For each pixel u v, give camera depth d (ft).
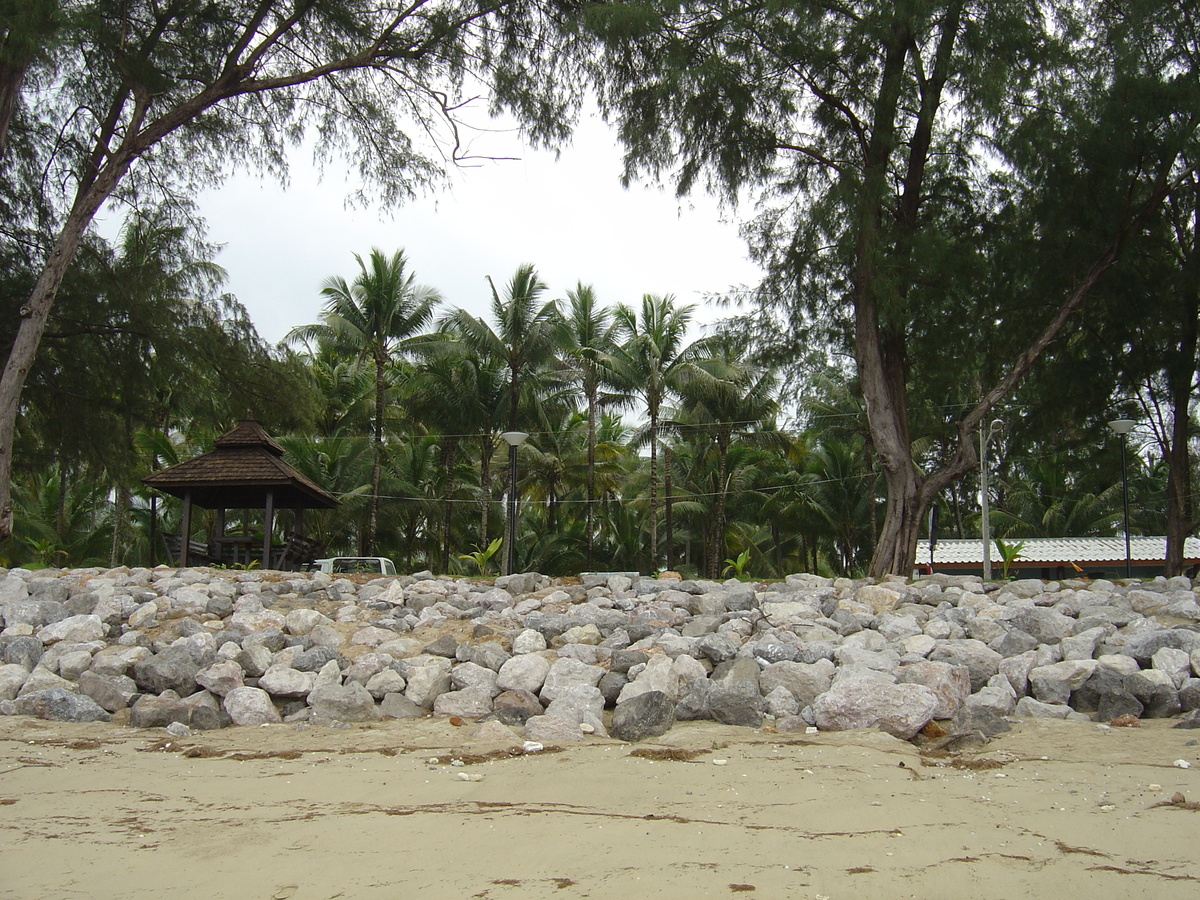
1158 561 96.73
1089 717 27.48
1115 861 15.11
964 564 99.19
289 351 86.02
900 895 13.78
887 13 51.29
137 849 16.58
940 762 22.35
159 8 56.65
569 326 114.62
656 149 60.18
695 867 15.01
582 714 27.14
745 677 28.58
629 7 51.93
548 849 16.08
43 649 33.83
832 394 117.80
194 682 29.89
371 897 14.08
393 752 24.07
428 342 112.37
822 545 153.79
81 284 70.64
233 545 64.59
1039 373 72.33
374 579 44.47
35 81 59.98
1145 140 57.36
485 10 57.52
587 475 127.54
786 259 64.59
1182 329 69.92
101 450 80.23
